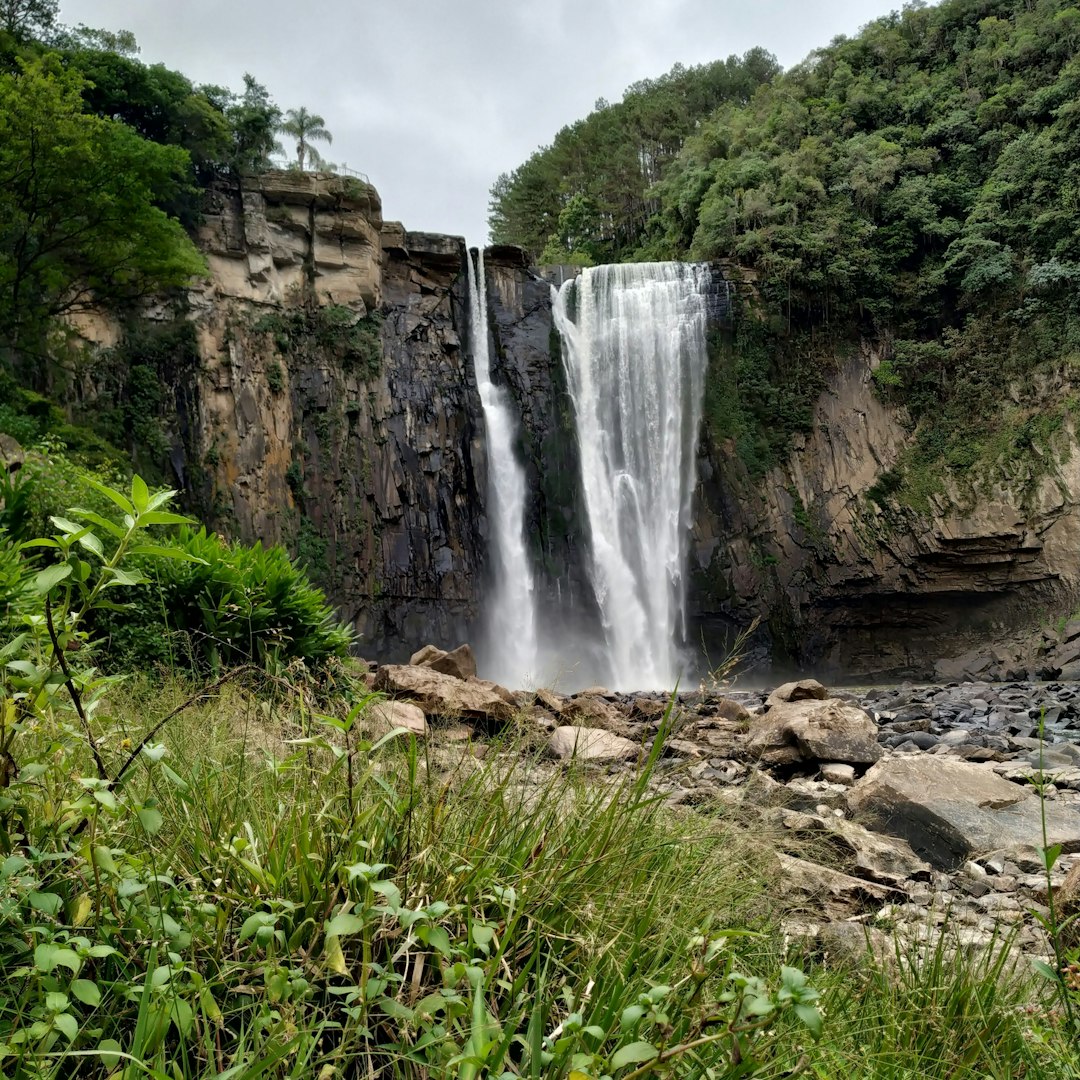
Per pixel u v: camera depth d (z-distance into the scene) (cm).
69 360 3266
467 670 1223
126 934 183
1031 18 5369
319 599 852
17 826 186
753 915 282
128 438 3397
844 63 5766
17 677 187
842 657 4625
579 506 4225
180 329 3584
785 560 4519
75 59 3406
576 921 217
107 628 609
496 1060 158
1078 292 4488
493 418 4228
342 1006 180
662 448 4459
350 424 3919
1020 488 4325
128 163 2661
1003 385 4591
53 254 2855
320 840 205
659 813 293
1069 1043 227
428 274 4244
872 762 820
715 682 337
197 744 277
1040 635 4006
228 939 193
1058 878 473
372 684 877
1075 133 4725
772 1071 192
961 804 574
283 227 3884
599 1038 155
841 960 287
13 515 780
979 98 5266
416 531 3997
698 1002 174
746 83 7662
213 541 790
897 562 4503
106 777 198
